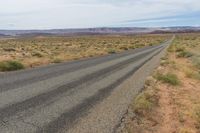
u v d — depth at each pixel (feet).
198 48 169.07
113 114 28.81
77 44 286.46
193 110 33.76
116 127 24.90
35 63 82.74
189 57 107.34
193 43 245.04
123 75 57.62
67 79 49.98
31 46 247.70
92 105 31.96
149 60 95.86
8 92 36.68
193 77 61.52
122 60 94.79
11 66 66.28
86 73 59.16
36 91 38.06
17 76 52.42
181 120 29.76
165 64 82.43
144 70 67.36
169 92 44.34
